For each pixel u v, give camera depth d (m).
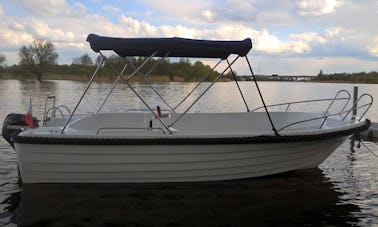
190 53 5.34
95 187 5.38
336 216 4.73
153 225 4.41
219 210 4.85
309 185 5.84
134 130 6.39
